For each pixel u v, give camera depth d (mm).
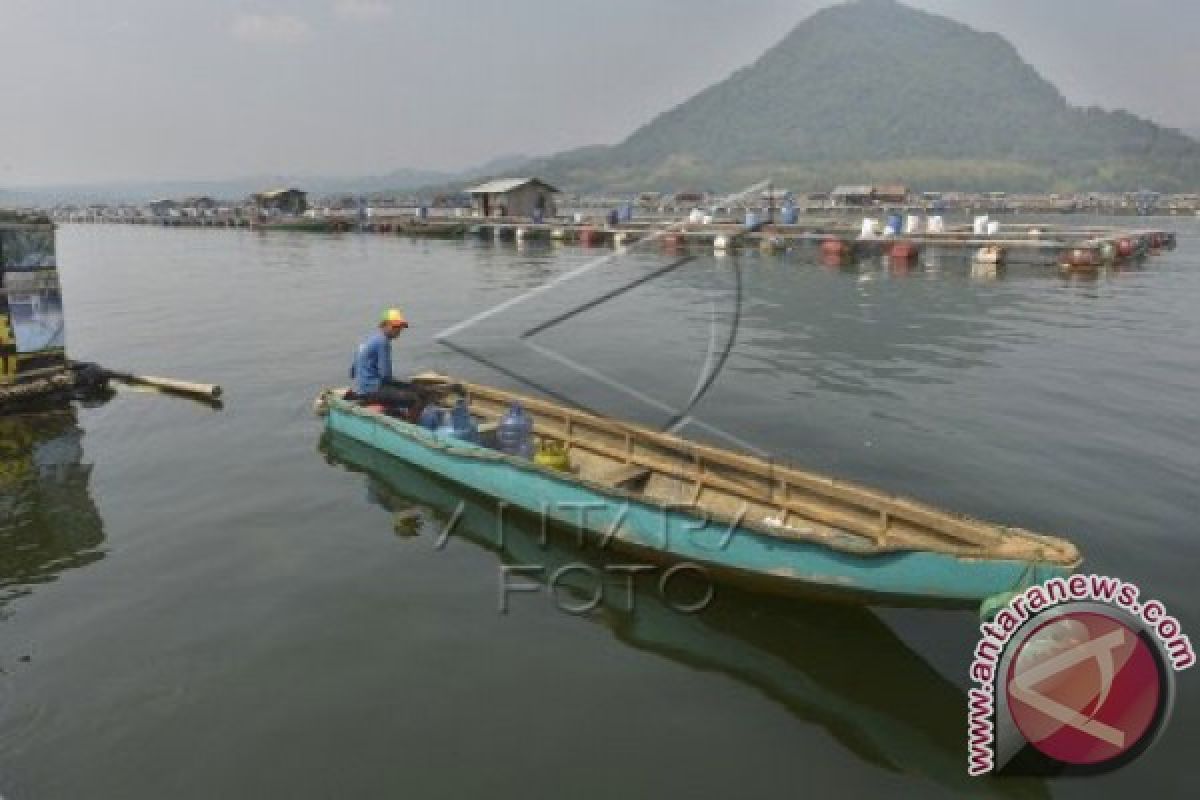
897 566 7066
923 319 24453
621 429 11180
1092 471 11617
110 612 8008
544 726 6418
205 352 20984
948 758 6109
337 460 12320
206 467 12055
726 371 18094
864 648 7531
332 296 32094
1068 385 16422
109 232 90125
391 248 57188
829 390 16297
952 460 12141
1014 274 35875
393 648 7441
